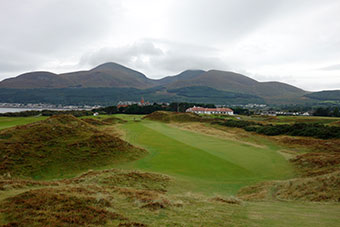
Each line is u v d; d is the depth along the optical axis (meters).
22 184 16.11
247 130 68.19
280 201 17.78
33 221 8.74
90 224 9.01
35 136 34.28
